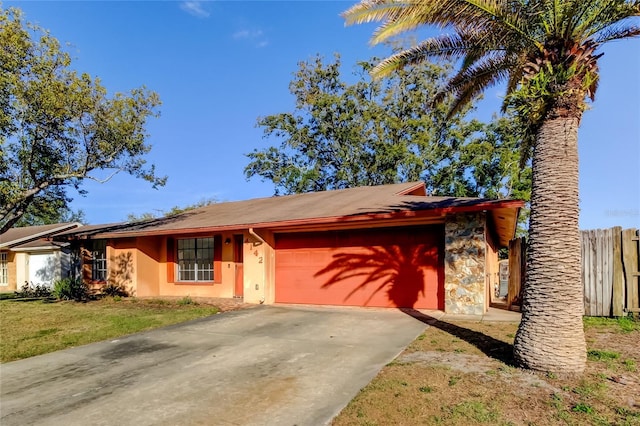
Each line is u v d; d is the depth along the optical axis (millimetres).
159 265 15828
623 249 8609
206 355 6805
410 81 27594
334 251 11898
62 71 12992
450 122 26016
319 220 10750
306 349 6867
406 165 25938
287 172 28562
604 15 5359
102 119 14016
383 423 3928
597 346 6348
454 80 9133
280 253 12766
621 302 8562
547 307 5137
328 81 29562
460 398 4398
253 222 12016
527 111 5473
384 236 11211
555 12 5410
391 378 5094
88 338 8383
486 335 7199
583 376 4953
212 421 4176
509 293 10719
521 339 5336
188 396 4922
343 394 4719
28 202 14539
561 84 5359
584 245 8984
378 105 27703
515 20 5906
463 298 9586
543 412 4031
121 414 4469
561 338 5023
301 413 4258
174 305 12539
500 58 8234
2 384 5723
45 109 12523
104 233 15391
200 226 13281
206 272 14773
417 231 10797
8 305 13617
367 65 27953
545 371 5039
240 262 13695
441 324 8352
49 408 4754
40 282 21922
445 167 26016
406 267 10836
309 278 12203
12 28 11797
